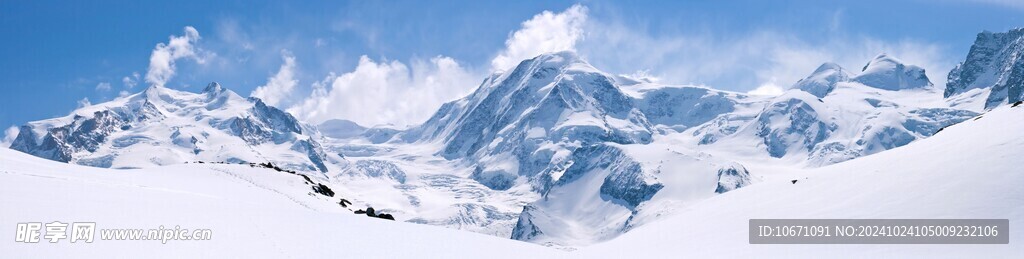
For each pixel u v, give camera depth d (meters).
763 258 45.28
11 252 34.12
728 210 62.53
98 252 36.03
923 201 49.66
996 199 46.66
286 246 43.91
